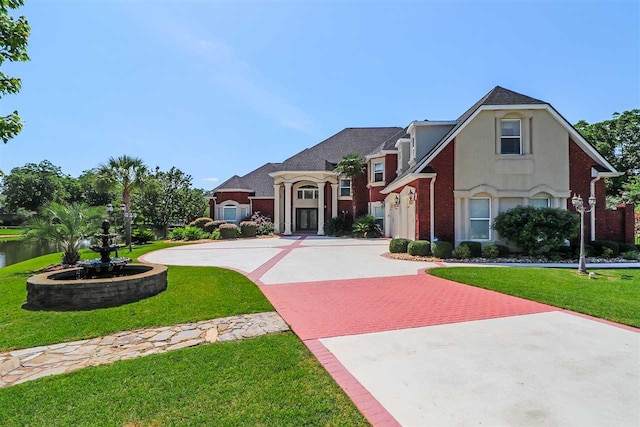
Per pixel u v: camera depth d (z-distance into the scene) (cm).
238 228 2903
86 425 314
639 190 2759
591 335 541
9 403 353
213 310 693
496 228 1425
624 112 3741
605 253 1366
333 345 507
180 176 3953
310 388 379
